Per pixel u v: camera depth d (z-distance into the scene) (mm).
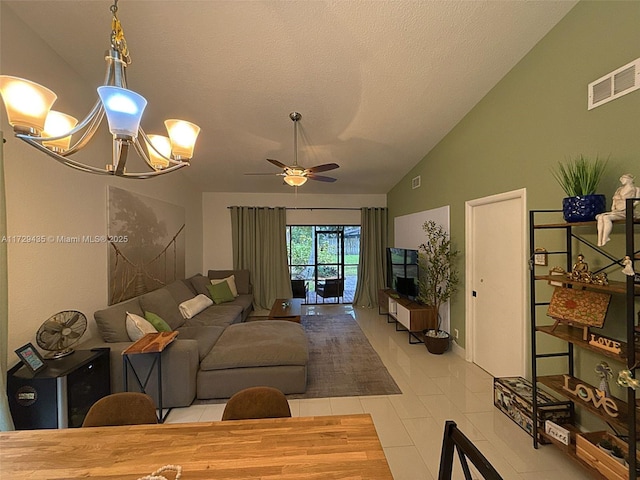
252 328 3307
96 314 2555
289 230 6395
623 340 1759
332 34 2199
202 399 2629
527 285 2529
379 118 3354
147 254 3691
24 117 1008
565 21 2113
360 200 6488
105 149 2848
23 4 1842
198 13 1991
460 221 3527
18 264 1938
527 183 2498
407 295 4473
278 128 3498
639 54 1669
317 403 2547
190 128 1465
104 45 2197
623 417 1553
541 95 2338
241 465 986
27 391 1777
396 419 2309
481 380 2945
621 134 1764
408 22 2121
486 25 2168
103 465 994
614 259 1823
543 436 1981
